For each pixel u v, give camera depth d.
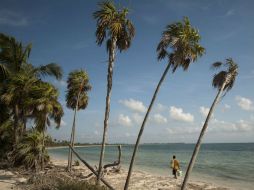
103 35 16.27
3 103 25.09
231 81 15.56
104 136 15.96
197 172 32.03
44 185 15.83
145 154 79.75
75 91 26.05
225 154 75.88
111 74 16.12
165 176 27.22
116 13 16.05
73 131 25.11
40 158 22.39
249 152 85.88
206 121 14.48
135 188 19.70
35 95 22.73
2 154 24.95
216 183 23.59
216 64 15.45
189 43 14.66
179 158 58.97
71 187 14.51
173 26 14.77
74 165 32.03
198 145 14.34
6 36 25.86
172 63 15.09
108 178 23.61
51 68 25.81
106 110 16.08
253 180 25.55
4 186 16.67
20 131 25.53
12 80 23.50
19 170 21.80
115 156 66.12
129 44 16.55
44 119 23.28
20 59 26.44
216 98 14.74
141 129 15.19
